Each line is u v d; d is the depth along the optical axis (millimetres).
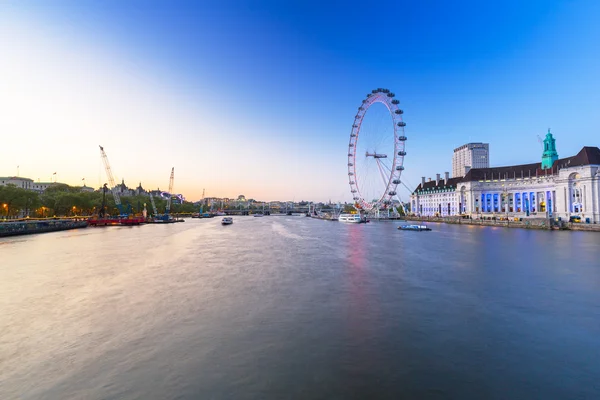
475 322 25328
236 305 29609
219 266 49844
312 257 58812
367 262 52906
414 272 44438
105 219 175500
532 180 175250
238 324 24875
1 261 55406
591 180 127750
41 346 21438
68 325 25047
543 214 156000
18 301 31375
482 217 179125
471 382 17031
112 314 27406
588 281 38875
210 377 17422
